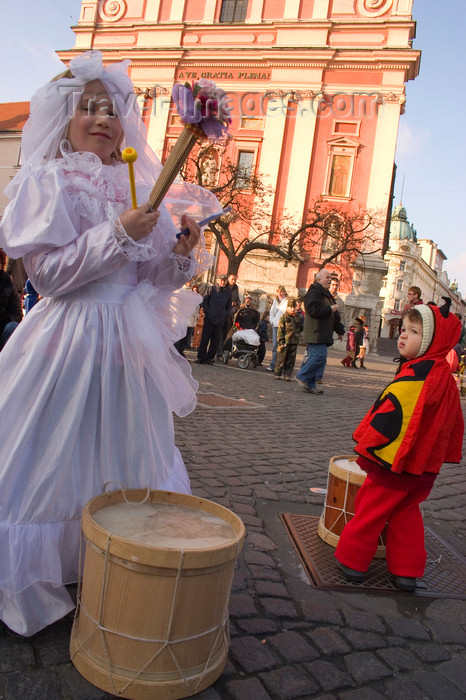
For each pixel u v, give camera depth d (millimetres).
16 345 1963
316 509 3514
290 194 28172
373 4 26609
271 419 6324
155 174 2250
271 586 2428
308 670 1898
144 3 29359
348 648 2057
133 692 1603
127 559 1564
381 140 27219
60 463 1838
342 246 25641
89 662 1669
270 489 3762
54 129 1982
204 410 6336
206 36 28266
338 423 6586
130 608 1594
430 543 3227
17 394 1864
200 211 2264
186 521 1832
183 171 21844
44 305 2014
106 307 1975
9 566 1774
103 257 1758
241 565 2598
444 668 2031
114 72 2025
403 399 2434
